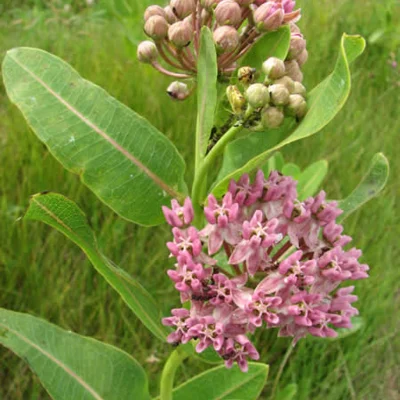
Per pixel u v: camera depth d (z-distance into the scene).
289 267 0.19
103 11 0.73
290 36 0.20
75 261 0.39
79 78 0.21
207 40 0.19
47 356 0.22
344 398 0.38
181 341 0.20
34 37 0.61
